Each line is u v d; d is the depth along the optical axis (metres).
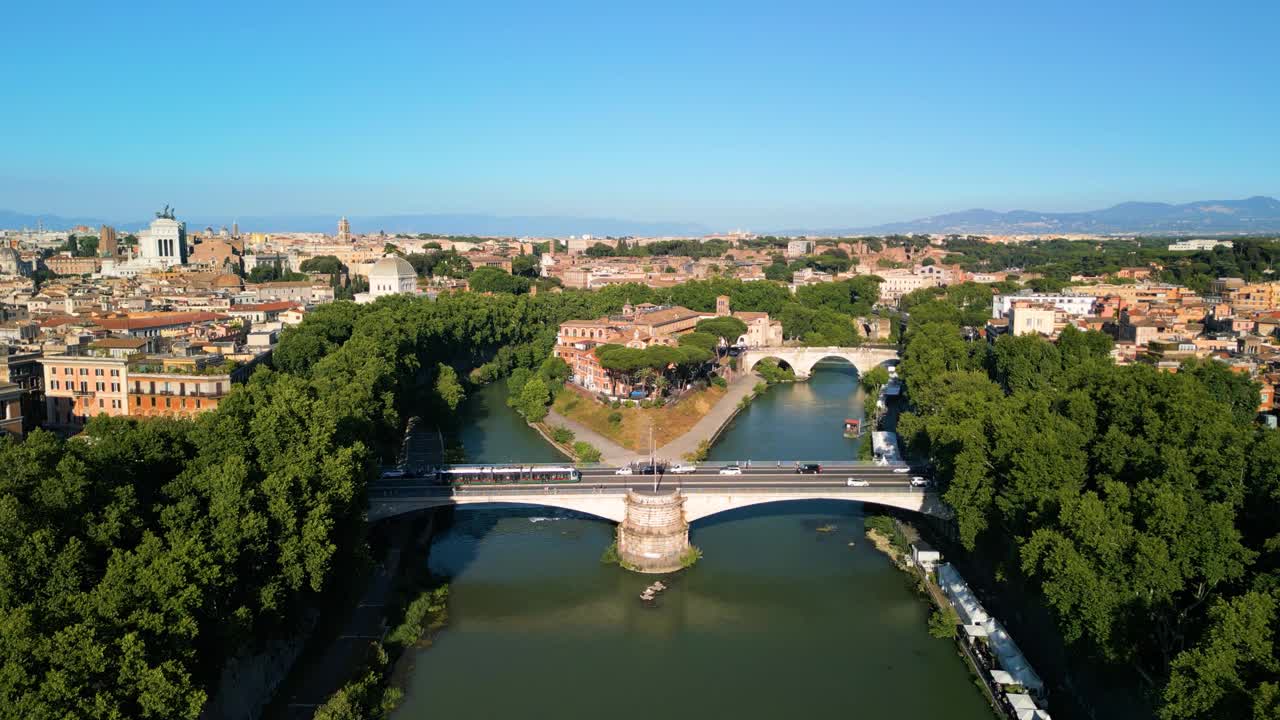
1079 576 133.00
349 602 176.25
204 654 125.81
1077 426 190.50
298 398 194.50
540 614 180.62
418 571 195.62
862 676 159.38
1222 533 136.00
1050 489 166.75
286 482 152.00
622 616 180.38
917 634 173.62
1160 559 132.12
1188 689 111.44
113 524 130.62
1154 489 147.88
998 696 148.12
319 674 153.50
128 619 112.62
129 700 107.06
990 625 167.62
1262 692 97.62
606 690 154.50
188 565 124.44
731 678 158.62
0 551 114.62
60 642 103.44
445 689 153.88
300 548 146.12
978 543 192.12
